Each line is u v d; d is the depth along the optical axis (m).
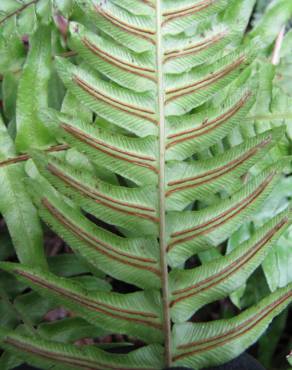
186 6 0.25
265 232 0.24
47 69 0.31
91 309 0.24
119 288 0.37
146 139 0.25
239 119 0.25
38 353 0.24
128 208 0.25
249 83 0.24
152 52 0.25
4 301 0.31
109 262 0.25
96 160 0.25
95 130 0.24
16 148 0.31
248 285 0.34
